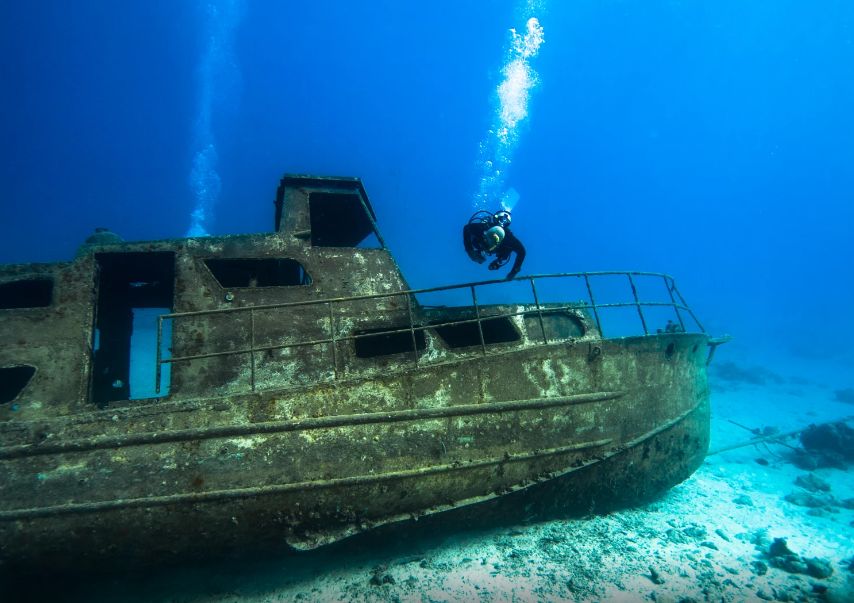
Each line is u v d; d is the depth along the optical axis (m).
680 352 6.24
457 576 4.42
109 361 6.06
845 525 5.76
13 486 3.54
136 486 3.67
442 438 4.46
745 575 4.47
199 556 4.00
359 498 4.14
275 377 4.38
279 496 3.91
